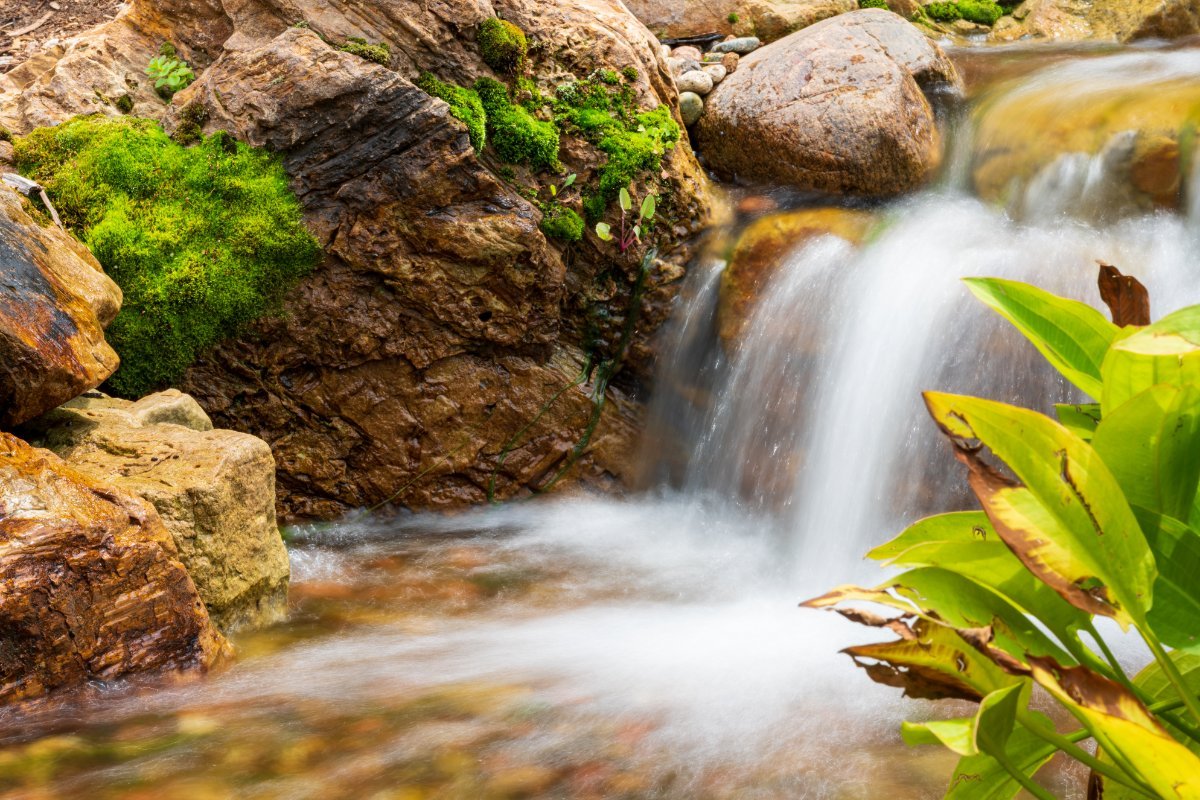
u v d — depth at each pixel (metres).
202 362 4.93
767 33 7.09
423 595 4.35
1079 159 5.47
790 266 5.43
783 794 2.73
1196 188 5.10
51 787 2.78
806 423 5.17
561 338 5.56
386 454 5.22
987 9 8.07
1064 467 1.11
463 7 5.28
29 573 3.11
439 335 5.18
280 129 4.97
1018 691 1.14
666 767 2.88
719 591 4.50
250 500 3.88
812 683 3.43
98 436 3.94
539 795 2.76
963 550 1.24
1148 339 1.08
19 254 3.96
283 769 2.88
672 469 5.65
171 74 5.68
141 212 4.91
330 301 5.01
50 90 5.50
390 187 4.97
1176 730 1.35
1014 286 1.35
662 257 5.63
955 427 1.13
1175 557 1.19
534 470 5.48
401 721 3.16
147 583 3.36
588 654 3.71
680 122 6.04
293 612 4.11
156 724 3.12
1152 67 6.22
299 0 5.28
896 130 5.68
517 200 5.15
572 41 5.67
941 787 2.74
